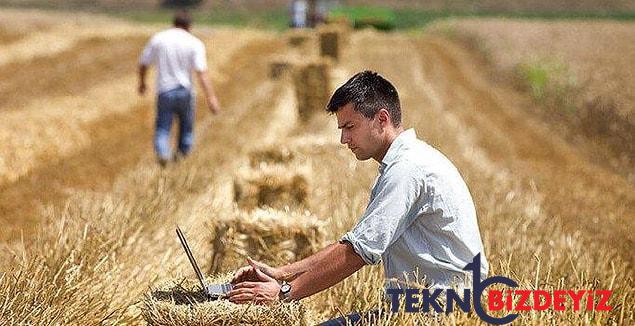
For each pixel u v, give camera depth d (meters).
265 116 38.25
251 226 15.27
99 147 34.03
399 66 69.19
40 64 69.25
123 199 19.64
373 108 10.65
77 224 16.06
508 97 57.78
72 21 120.44
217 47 82.25
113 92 47.59
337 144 26.25
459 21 143.00
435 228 10.55
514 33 107.38
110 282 13.86
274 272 10.75
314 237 15.31
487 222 18.89
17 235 20.88
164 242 16.80
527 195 24.70
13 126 32.84
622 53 78.00
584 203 26.69
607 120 44.22
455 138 35.25
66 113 37.78
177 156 27.77
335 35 60.84
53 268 13.58
